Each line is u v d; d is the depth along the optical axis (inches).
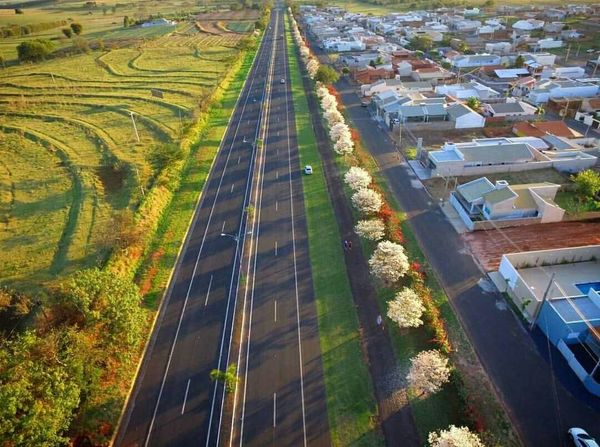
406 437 1673.2
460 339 2076.8
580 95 5206.7
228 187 3604.8
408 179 3560.5
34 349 1658.5
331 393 1860.2
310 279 2514.8
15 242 2938.0
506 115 4687.5
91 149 4421.8
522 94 5565.9
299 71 7165.4
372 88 5551.2
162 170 3764.8
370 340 2100.1
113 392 1868.8
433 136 4387.3
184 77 6855.3
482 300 2303.2
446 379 1764.3
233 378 1867.6
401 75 6471.5
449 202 3198.8
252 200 3376.0
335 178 3624.5
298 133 4630.9
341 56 7815.0
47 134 4867.1
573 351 1957.4
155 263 2704.2
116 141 4554.6
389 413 1765.5
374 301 2325.3
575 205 3102.9
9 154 4382.4
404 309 2030.0
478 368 1930.4
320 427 1731.1
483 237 2807.6
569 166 3590.1
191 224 3122.5
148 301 2404.0
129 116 5315.0
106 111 5561.0
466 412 1701.5
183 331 2219.5
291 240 2871.6
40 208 3358.8
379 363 1982.0
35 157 4288.9
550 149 3909.9
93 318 1825.8
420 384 1753.2
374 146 4210.1
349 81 6387.8
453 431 1498.5
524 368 1925.4
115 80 6801.2
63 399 1540.4
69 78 7003.0
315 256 2701.8
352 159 3727.9
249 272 2598.4
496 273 2470.5
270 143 4429.1
